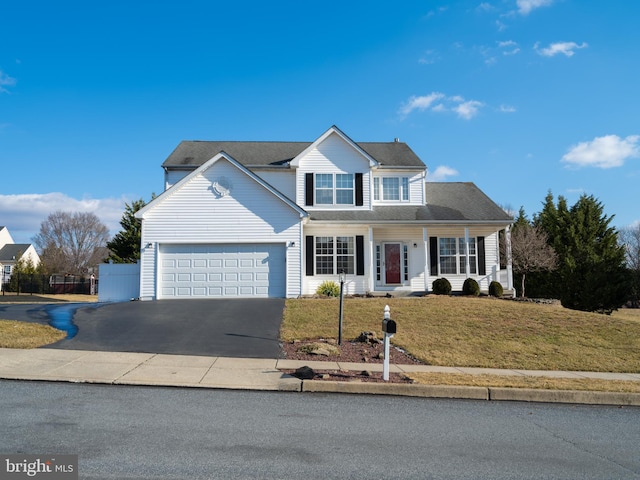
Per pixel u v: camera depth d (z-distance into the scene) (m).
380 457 5.50
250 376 9.24
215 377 9.09
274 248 20.00
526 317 16.27
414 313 16.36
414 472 5.09
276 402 7.84
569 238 30.08
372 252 21.95
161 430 6.13
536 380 9.66
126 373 9.10
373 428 6.64
